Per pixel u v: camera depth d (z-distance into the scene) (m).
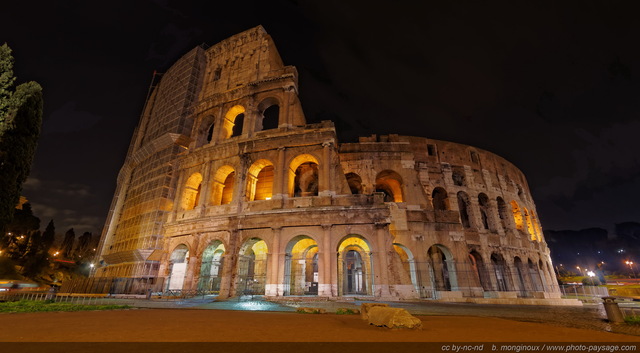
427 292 35.44
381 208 32.16
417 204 39.94
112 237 51.62
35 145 28.52
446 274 44.25
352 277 53.38
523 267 46.78
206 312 18.91
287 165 36.56
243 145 39.19
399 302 27.64
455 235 38.94
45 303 22.50
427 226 39.00
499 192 50.59
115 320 14.70
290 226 33.19
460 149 50.75
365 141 45.66
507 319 17.14
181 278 38.56
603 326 14.27
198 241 36.34
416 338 10.62
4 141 25.83
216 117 45.28
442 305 25.83
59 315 16.53
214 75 50.84
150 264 38.94
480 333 11.74
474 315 19.14
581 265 144.50
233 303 25.81
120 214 52.44
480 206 49.44
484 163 51.66
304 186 43.97
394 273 30.06
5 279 64.44
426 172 46.47
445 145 50.25
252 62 47.50
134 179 51.03
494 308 24.45
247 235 34.22
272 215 33.88
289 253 33.62
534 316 18.83
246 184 37.47
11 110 27.06
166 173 43.91
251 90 43.38
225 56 51.19
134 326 12.86
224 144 40.81
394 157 42.75
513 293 39.28
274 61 45.84
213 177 40.09
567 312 21.66
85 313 17.62
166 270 37.62
